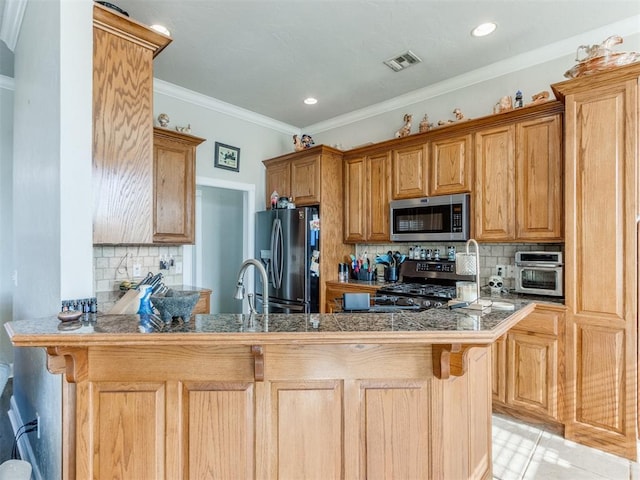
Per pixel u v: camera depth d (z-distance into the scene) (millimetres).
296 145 4066
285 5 2254
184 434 1289
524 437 2305
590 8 2287
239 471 1286
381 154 3602
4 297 3438
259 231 4176
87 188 1593
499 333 1215
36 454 1965
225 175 3928
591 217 2188
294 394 1301
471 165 2943
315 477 1304
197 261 5004
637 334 2045
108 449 1286
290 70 3119
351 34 2580
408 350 1336
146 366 1293
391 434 1324
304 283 3689
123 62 1917
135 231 1964
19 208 2580
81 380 1270
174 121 3490
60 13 1545
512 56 2900
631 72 2031
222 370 1296
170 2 2219
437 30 2529
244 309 4199
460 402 1466
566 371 2275
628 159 2066
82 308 1520
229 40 2652
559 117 2459
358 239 3795
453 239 3006
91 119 1616
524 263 2580
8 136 3473
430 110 3521
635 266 2047
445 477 1337
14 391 2762
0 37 2758
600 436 2148
